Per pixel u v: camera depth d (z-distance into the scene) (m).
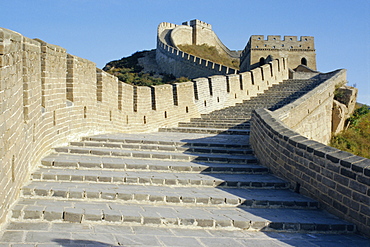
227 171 11.16
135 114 17.14
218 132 18.14
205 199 8.35
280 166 10.77
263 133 12.23
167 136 15.70
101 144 11.85
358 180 7.75
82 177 8.66
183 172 10.64
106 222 6.68
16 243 5.42
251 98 29.23
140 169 10.17
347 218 7.99
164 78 52.22
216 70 42.12
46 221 6.46
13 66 6.29
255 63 47.00
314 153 9.13
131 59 66.31
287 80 35.03
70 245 5.53
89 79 12.94
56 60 10.39
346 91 30.88
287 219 7.77
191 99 22.91
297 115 20.95
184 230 6.93
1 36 5.45
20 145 7.12
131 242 5.98
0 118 5.46
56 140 10.66
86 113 12.71
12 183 6.55
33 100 8.34
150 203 7.98
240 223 7.31
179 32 74.69
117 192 7.86
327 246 6.79
